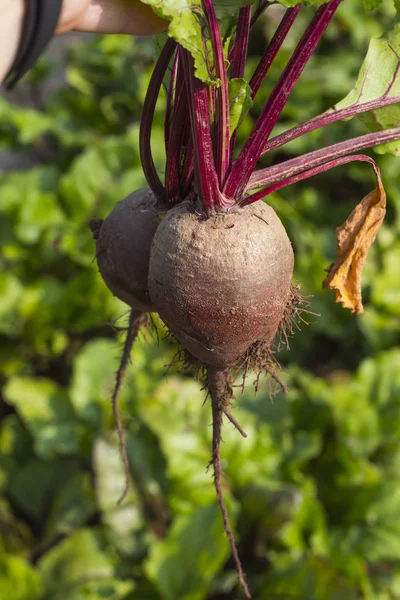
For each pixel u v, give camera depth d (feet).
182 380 9.37
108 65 14.16
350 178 13.78
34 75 13.91
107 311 10.64
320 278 11.50
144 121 3.68
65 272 11.82
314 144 12.57
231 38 3.69
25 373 11.12
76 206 11.32
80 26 3.74
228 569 8.57
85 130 13.42
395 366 10.03
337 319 11.55
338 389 9.86
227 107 3.30
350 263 3.99
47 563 8.16
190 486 8.53
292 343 11.52
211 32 3.07
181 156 3.79
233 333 3.57
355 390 9.85
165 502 8.68
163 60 3.49
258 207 3.62
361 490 9.14
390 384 9.85
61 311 10.73
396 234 12.22
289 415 9.34
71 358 11.55
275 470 8.96
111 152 11.60
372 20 14.74
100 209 11.30
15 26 3.38
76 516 8.90
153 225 3.88
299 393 9.94
